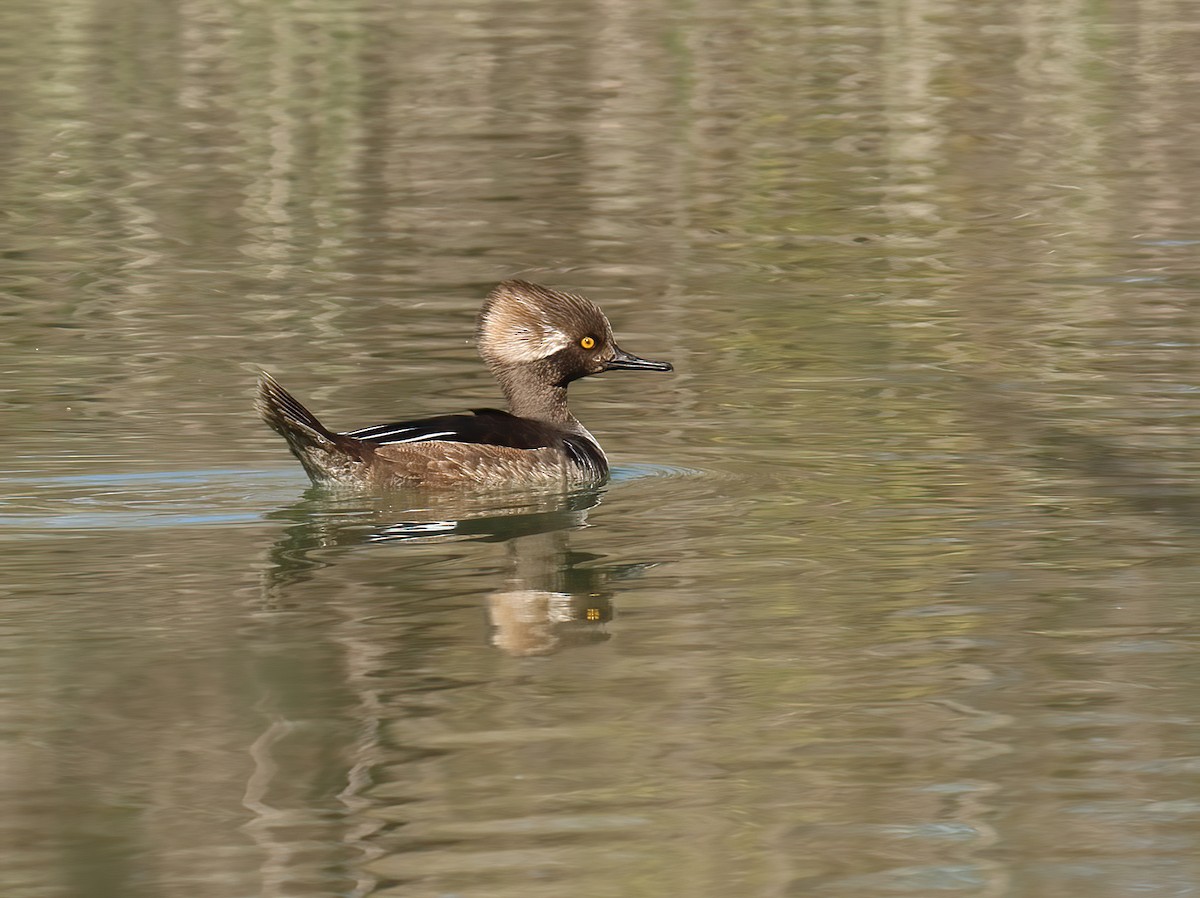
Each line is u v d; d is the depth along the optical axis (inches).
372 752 335.6
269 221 987.3
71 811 311.1
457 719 352.5
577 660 386.0
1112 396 642.8
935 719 351.6
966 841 299.0
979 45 1517.0
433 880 285.7
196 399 642.8
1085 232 947.3
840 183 1084.5
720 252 922.7
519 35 1558.8
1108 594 430.6
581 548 477.4
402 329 759.7
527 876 287.1
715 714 354.9
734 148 1178.0
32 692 366.9
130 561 461.7
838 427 612.4
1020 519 499.5
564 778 324.2
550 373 602.9
